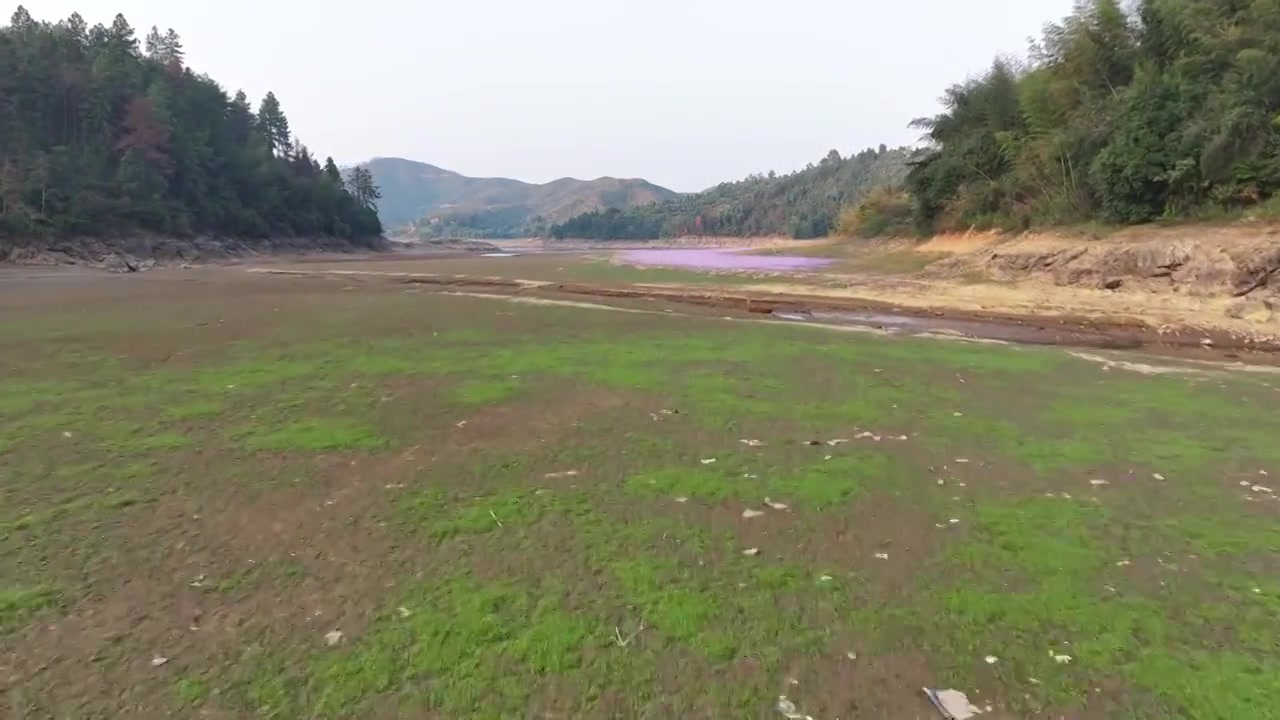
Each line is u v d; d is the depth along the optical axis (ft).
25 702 13.25
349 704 13.21
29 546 19.93
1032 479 25.67
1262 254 70.90
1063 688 13.78
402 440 30.14
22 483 24.97
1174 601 17.03
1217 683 13.84
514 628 15.71
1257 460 27.91
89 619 16.16
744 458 27.78
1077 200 108.37
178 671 14.24
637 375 43.73
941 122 166.50
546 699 13.39
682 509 22.63
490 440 30.14
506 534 20.72
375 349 53.47
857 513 22.45
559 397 37.91
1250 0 90.17
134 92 263.90
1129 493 24.32
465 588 17.51
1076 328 70.44
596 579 18.01
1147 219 95.35
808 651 14.97
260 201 308.19
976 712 13.09
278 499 23.54
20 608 16.56
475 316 74.74
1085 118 110.11
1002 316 77.15
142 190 237.86
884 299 90.84
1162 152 92.17
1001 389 40.88
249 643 15.21
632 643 15.20
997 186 134.51
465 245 492.13
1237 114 82.28
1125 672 14.26
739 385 41.14
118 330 62.85
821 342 58.39
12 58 230.07
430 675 14.07
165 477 25.61
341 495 23.89
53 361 47.85
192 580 18.01
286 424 32.53
